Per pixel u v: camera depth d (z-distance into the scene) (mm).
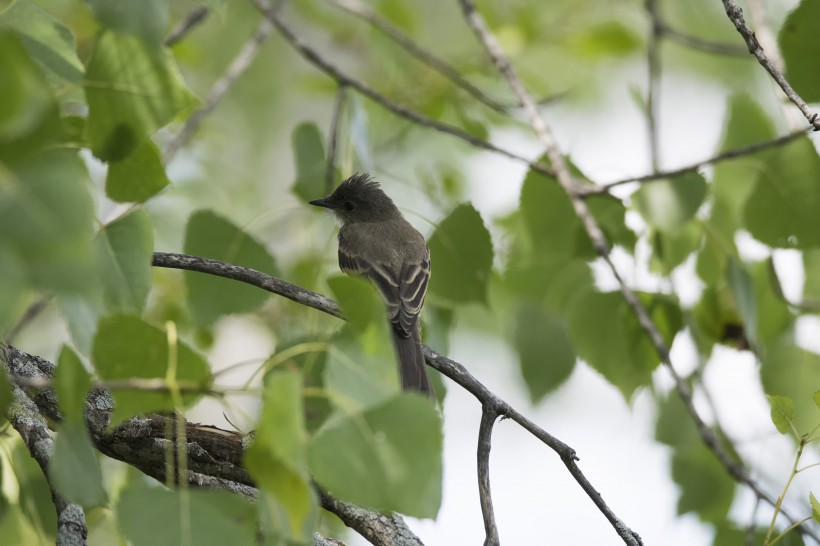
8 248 3697
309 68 15039
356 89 10508
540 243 10273
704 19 15570
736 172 10430
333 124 10180
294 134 10148
